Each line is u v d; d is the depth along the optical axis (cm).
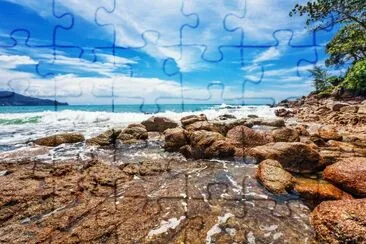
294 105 3456
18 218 452
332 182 564
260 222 441
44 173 622
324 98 3341
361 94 2970
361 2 2319
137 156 828
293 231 417
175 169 689
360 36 3005
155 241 394
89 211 470
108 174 623
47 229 420
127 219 446
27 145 1030
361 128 1169
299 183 574
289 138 880
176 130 909
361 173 527
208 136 811
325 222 393
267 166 606
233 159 761
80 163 709
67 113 2167
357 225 365
